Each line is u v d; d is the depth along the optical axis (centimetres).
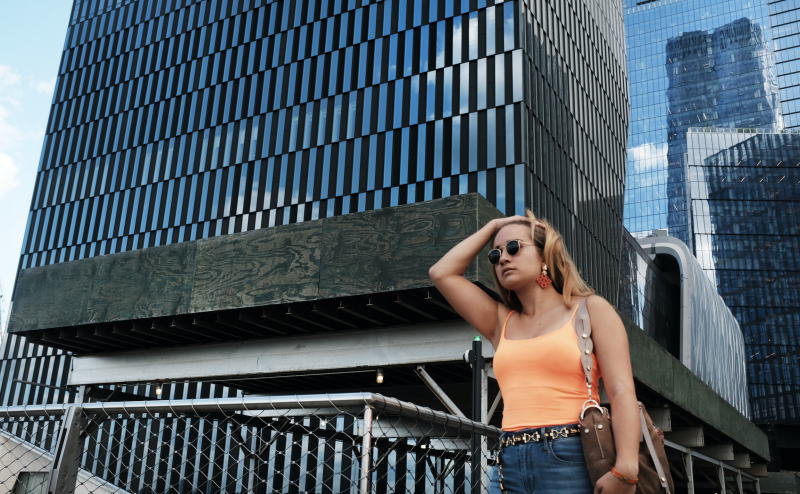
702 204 9369
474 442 449
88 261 1371
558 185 3509
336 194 3650
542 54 3566
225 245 1239
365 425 279
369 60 3800
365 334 1216
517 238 198
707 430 1927
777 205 9112
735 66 11156
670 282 6322
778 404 8219
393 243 1099
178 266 1270
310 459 2323
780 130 10444
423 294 1077
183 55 4691
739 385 6294
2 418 358
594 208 4069
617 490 159
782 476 3956
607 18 5006
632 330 1288
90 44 5256
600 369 178
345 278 1118
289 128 3984
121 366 1444
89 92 5081
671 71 11531
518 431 182
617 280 4372
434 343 1150
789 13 11100
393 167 3484
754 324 8631
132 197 4522
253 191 3997
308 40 4109
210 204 4144
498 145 3186
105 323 1305
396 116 3572
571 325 184
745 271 8894
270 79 4188
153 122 4638
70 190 4838
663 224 10406
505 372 191
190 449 2966
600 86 4572
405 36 3700
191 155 4356
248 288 1185
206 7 4716
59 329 1372
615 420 166
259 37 4350
